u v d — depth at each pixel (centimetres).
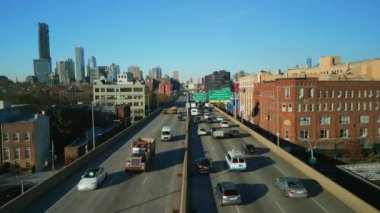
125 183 3212
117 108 12631
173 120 9856
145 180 3316
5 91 15450
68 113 9581
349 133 7725
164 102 19625
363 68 9200
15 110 7431
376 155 6284
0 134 6631
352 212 2498
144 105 16512
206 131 7100
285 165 4034
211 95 9475
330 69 10756
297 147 7150
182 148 5188
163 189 3008
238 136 6391
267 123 9250
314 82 7450
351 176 3656
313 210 2539
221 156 4588
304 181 3331
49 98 15538
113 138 5700
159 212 2431
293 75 10888
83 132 9344
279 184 3019
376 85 7844
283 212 2500
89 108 11725
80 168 3856
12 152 6669
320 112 7531
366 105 7806
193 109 11456
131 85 16438
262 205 2652
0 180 5978
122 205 2592
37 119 6950
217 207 2616
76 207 2562
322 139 7550
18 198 2498
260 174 3609
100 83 16412
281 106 7725
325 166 5641
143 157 3691
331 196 2864
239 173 3659
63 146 8662
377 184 3297
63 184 3194
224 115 11125
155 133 6988
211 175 3581
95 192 2934
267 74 11756
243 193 2956
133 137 6431
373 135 7850
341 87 7625
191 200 2775
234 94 12950
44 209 2531
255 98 11012
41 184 2889
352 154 6122
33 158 6688
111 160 4309
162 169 3794
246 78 13012
